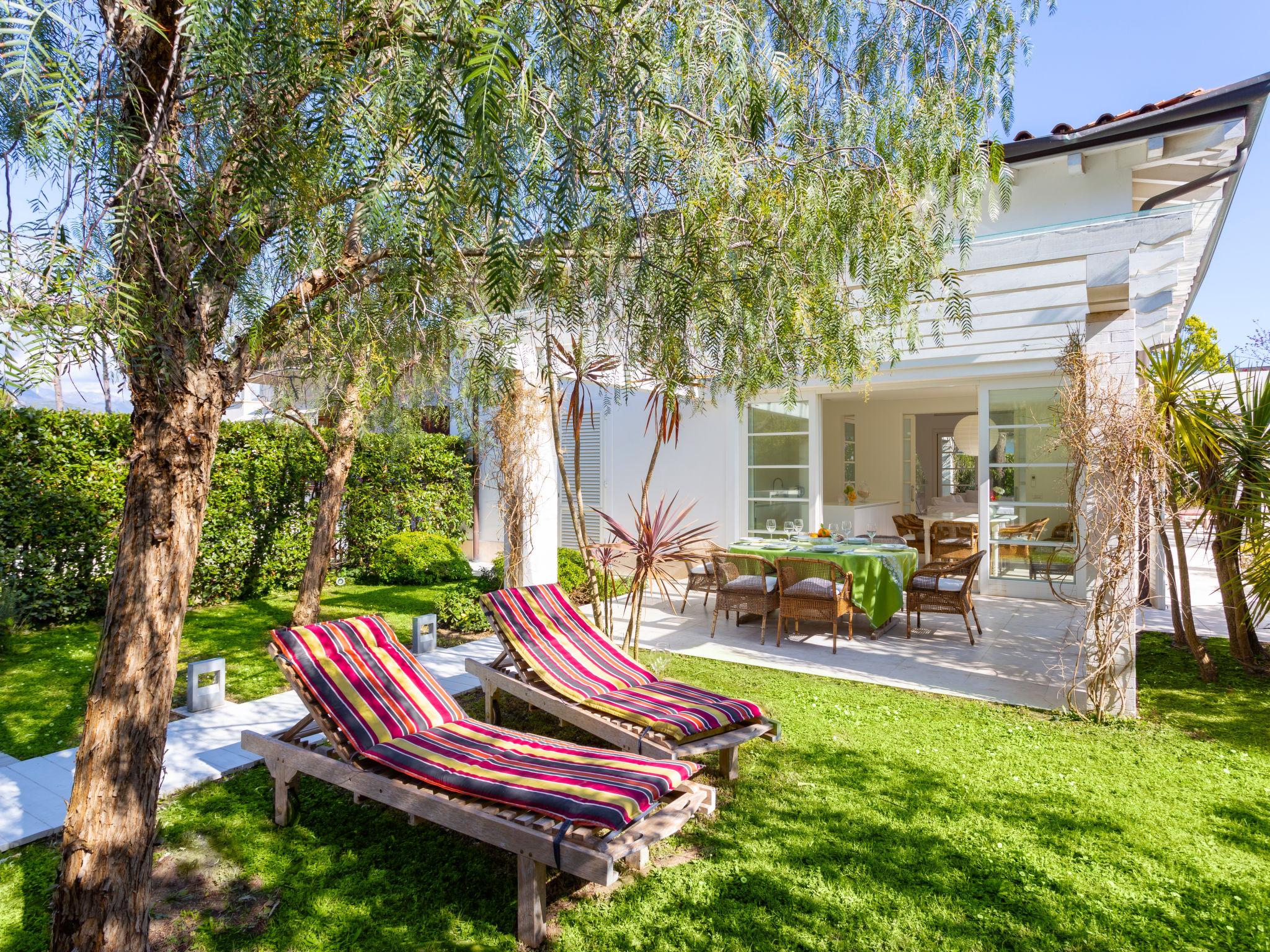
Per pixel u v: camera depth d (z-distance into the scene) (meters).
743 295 2.73
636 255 2.43
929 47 3.04
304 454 9.03
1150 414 4.53
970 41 2.93
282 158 1.70
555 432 4.86
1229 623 6.04
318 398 3.70
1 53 1.23
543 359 3.60
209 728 4.45
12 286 1.27
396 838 3.16
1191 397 5.70
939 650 6.60
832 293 3.20
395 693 3.42
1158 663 6.13
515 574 6.55
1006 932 2.50
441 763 2.94
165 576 2.12
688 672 5.80
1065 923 2.54
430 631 6.27
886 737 4.34
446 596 7.20
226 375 2.21
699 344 2.71
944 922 2.55
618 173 2.13
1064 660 6.14
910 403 13.07
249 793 3.60
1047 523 8.98
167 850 3.04
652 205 2.39
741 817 3.33
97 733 2.05
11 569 6.71
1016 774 3.81
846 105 2.88
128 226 1.51
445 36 1.64
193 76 1.59
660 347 2.60
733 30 2.09
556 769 2.91
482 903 2.69
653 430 10.76
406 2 1.59
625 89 2.02
